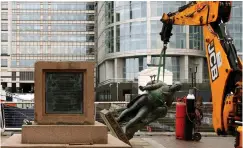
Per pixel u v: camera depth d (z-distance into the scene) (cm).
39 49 10688
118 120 1337
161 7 5988
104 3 7081
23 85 10662
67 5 10556
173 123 1925
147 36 6022
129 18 6200
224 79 1259
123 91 5734
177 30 6009
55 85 877
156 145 1412
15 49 10694
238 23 5766
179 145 1470
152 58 6041
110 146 826
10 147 811
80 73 881
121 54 6262
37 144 835
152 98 1297
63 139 848
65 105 875
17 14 10675
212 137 1748
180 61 6100
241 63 1263
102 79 7400
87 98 874
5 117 1819
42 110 869
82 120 868
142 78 2997
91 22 10550
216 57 1291
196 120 1603
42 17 10669
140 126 1309
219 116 1275
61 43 10612
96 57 9488
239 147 1044
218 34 1310
